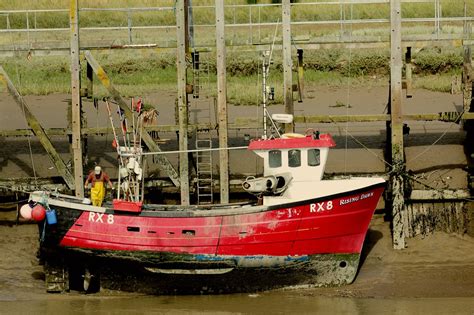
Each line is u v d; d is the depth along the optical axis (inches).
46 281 2699.3
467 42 3009.4
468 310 2498.8
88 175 3019.2
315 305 2573.8
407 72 3139.8
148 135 2928.2
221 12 2888.8
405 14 5393.7
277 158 2716.5
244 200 3058.6
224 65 2891.2
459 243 2955.2
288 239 2664.9
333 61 4544.8
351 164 3206.2
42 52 2974.9
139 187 2815.0
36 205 2623.0
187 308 2573.8
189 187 2979.8
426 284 2709.2
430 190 2997.0
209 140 3095.5
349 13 5477.4
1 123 3629.4
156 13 5531.5
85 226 2662.4
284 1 2901.1
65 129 2972.4
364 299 2618.1
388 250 2925.7
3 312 2522.1
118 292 2726.4
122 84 4340.6
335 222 2684.5
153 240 2657.5
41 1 5654.5
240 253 2662.4
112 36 5027.1
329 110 3757.4
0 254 2918.3
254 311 2532.0
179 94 2903.5
